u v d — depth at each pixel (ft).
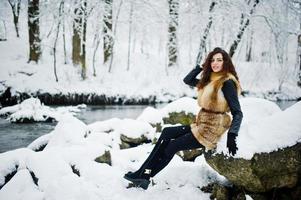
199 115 10.38
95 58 65.77
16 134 30.27
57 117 37.78
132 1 60.44
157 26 64.80
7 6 69.26
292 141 9.52
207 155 10.65
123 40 74.69
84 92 52.85
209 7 57.52
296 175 9.70
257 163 9.43
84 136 18.58
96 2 53.98
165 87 61.00
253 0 56.08
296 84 75.00
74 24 57.52
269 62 75.51
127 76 61.67
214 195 10.70
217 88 9.89
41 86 51.37
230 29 56.08
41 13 55.57
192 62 74.90
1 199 11.38
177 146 10.51
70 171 12.47
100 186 11.66
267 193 10.21
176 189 11.30
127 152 16.16
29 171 12.82
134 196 11.04
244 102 16.74
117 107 51.08
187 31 63.52
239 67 74.13
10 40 65.41
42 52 60.54
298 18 57.36
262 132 9.97
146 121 19.84
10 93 49.24
